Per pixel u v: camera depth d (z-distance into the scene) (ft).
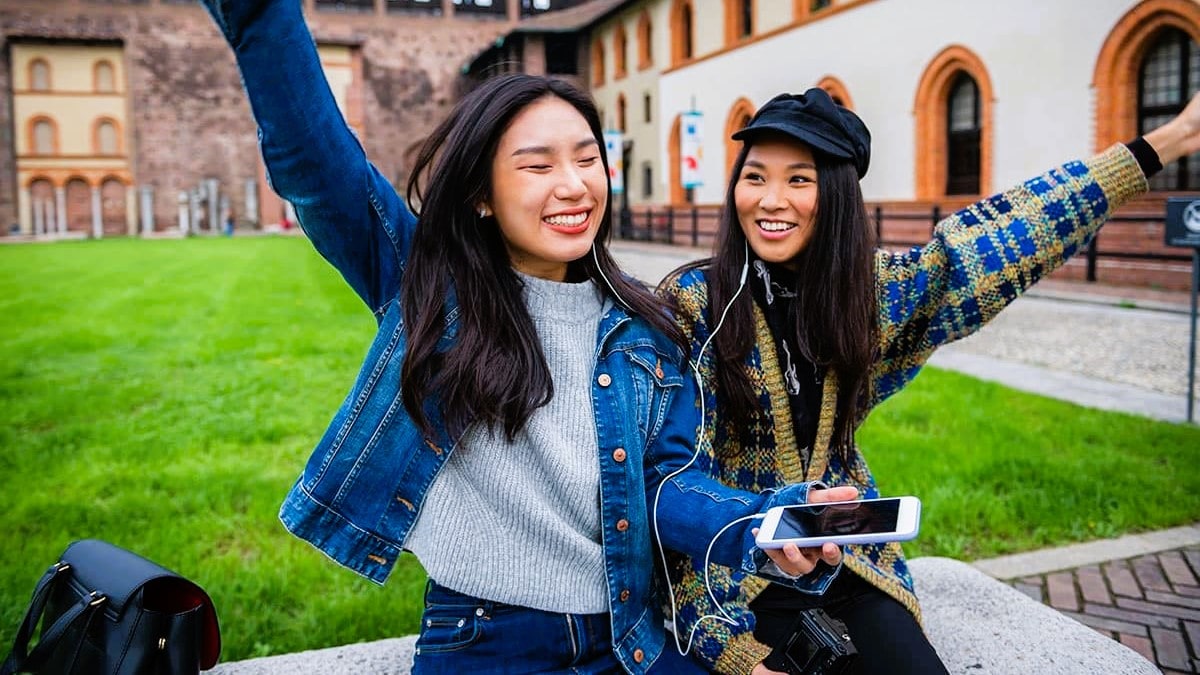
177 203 164.04
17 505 16.05
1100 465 16.57
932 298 7.00
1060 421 20.29
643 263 66.59
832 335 6.72
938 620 8.60
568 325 6.11
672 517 6.00
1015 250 6.87
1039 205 6.97
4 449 19.62
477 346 5.62
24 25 155.22
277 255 85.66
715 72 93.30
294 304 45.37
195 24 162.91
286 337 34.71
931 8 61.52
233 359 30.45
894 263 7.06
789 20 79.10
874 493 7.30
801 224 6.79
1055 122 52.34
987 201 7.15
